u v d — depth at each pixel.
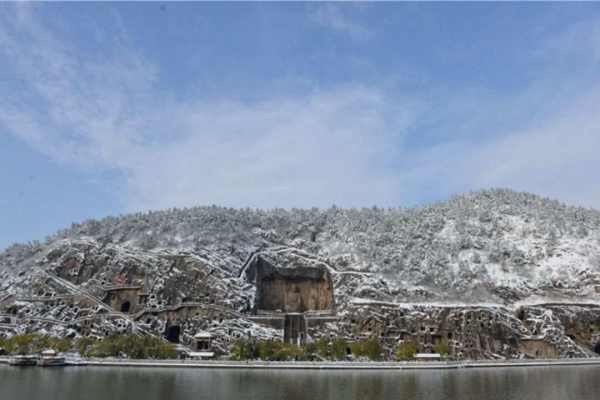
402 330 177.12
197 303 185.75
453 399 82.38
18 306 190.88
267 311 199.75
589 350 179.62
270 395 85.00
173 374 115.00
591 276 196.25
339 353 151.38
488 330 175.12
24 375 110.19
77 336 176.75
